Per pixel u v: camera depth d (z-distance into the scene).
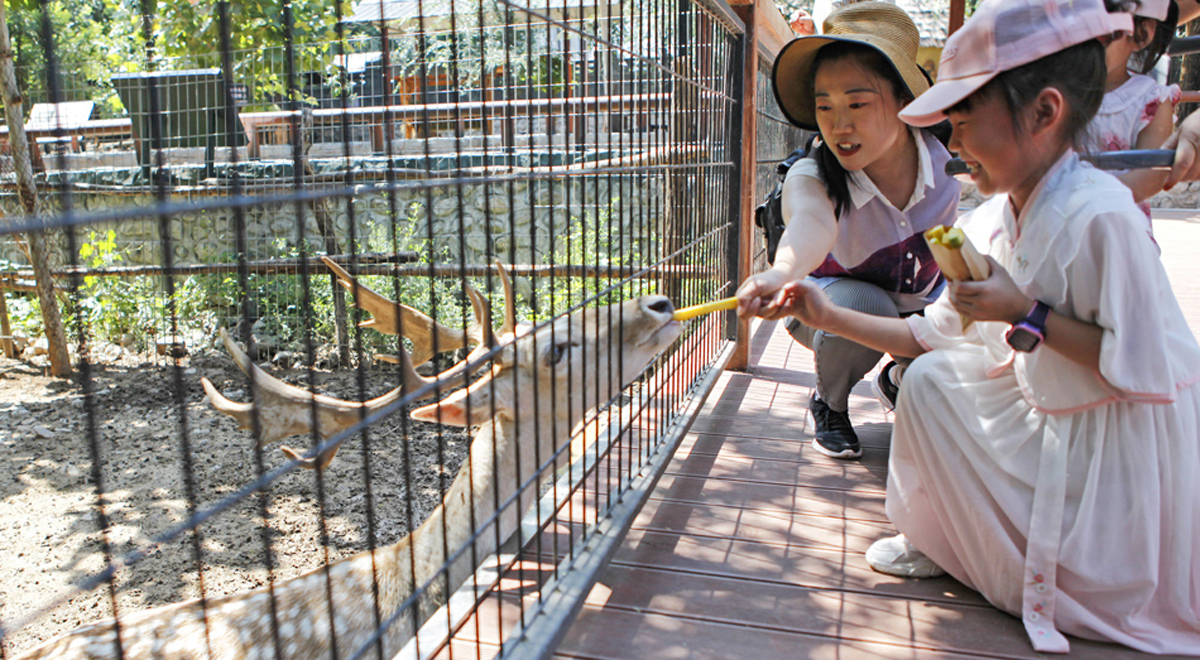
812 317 2.39
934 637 2.12
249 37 5.93
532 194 1.82
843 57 2.53
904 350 2.39
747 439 3.73
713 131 4.08
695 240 3.64
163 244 0.96
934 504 2.28
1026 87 1.79
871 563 2.50
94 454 0.91
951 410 2.16
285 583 2.37
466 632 2.07
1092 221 1.80
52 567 4.02
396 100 6.73
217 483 5.00
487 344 2.27
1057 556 1.99
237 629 2.21
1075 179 1.88
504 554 2.53
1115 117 2.46
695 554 2.62
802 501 3.02
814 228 2.71
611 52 2.38
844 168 2.85
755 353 5.38
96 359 7.70
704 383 3.98
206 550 4.14
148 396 6.72
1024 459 2.04
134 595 3.73
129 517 4.55
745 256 4.79
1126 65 2.54
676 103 3.34
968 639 2.10
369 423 1.40
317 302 7.49
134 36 6.25
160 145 1.04
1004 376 2.09
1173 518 1.96
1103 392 1.90
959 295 1.86
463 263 1.60
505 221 7.18
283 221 6.95
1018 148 1.87
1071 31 1.75
